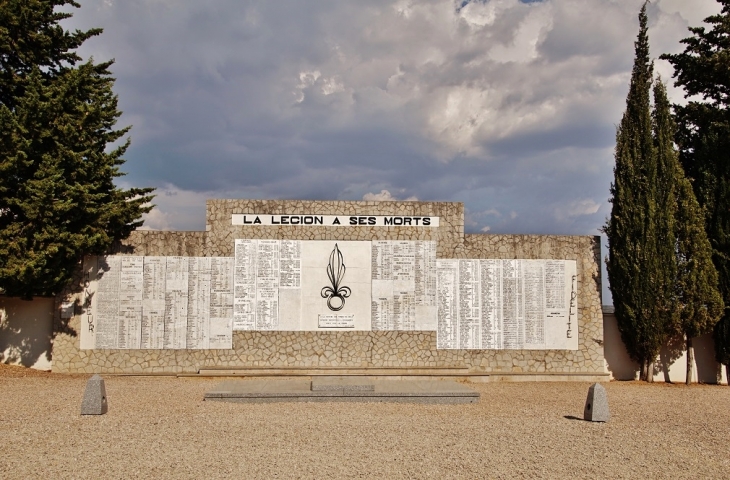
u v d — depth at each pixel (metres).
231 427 12.86
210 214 22.25
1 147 19.12
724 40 23.06
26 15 20.73
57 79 21.94
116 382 19.73
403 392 16.64
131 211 22.28
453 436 12.48
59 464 10.18
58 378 20.06
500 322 22.62
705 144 22.91
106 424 12.88
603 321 23.30
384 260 22.48
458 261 22.59
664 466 10.83
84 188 20.11
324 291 22.27
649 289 21.94
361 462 10.55
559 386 21.02
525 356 22.61
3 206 20.03
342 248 22.42
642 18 23.02
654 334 21.92
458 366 22.41
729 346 22.14
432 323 22.45
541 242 22.94
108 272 21.91
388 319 22.36
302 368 21.77
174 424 13.02
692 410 16.41
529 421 14.16
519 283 22.73
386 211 22.62
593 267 23.06
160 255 22.05
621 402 17.47
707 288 21.81
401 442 11.91
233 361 21.92
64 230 20.12
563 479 9.98
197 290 22.05
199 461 10.45
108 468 10.02
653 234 22.06
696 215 22.17
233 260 22.14
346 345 22.19
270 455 10.86
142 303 21.91
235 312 22.02
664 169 22.44
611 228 22.94
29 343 22.09
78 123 20.52
